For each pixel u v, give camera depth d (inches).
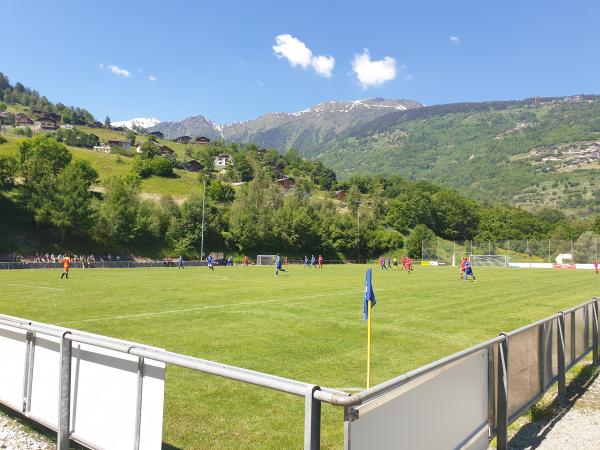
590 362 428.5
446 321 631.8
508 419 238.5
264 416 269.6
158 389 184.7
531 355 276.7
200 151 6865.2
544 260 3513.8
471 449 204.1
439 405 179.0
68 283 1217.4
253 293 997.2
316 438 138.9
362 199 6097.4
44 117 6934.1
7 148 4261.8
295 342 479.8
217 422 260.4
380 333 536.4
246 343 472.1
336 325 587.2
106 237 3009.4
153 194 4224.9
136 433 192.1
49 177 2878.9
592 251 3319.4
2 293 941.8
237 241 3612.2
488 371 225.1
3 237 2650.1
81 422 219.0
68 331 227.1
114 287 1112.2
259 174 4690.0
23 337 258.5
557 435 258.7
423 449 167.2
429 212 5305.1
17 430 253.4
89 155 5201.8
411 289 1165.1
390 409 150.0
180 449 227.5
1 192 2871.6
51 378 237.3
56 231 2866.6
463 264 1614.2
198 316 650.8
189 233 3383.4
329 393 134.6
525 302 874.1
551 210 6791.3
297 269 2511.1
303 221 3961.6
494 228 5531.5
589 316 413.4
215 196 4539.9
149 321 603.5
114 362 204.7
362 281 1450.5
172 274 1760.6
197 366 170.9
